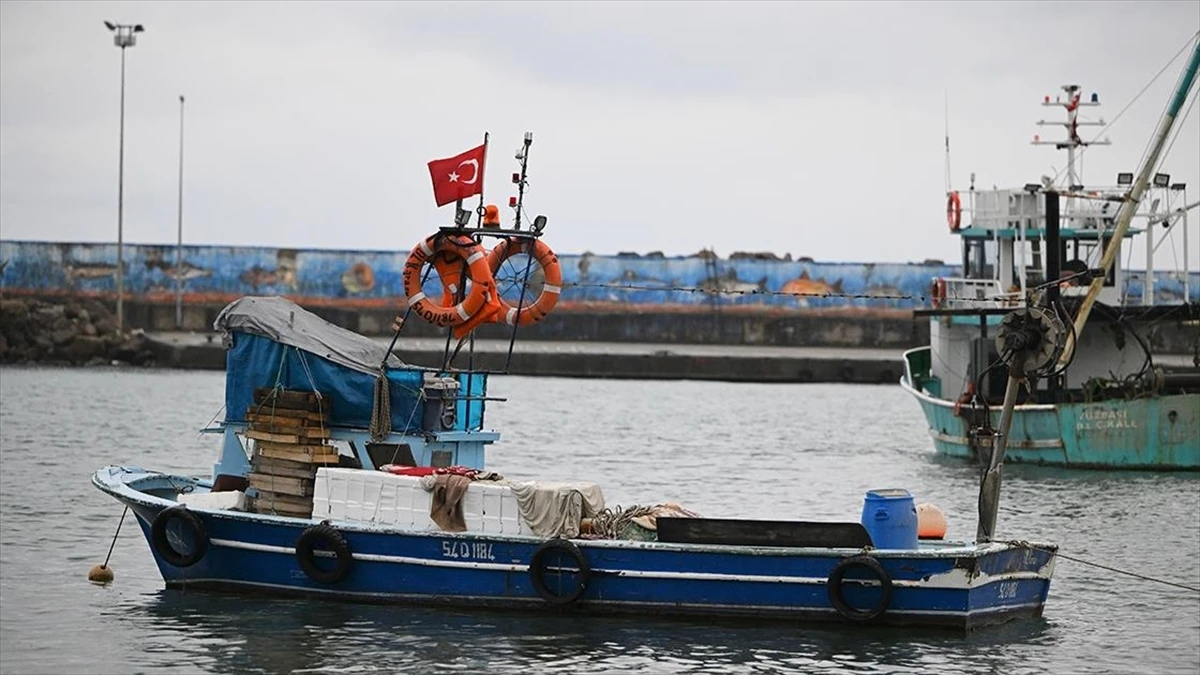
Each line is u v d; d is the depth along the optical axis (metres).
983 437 37.22
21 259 143.75
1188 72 60.78
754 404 113.44
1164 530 48.78
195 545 35.50
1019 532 48.41
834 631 32.88
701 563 32.91
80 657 31.27
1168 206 67.44
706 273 148.12
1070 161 70.19
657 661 30.97
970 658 31.86
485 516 33.91
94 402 100.38
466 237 36.34
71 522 47.81
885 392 129.50
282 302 37.72
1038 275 70.25
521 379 135.00
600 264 147.62
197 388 114.25
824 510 54.53
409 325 143.00
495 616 33.75
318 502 35.12
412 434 36.12
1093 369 68.12
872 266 149.00
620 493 59.47
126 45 138.12
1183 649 33.12
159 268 145.12
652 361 138.88
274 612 34.41
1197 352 66.25
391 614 34.06
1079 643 33.50
